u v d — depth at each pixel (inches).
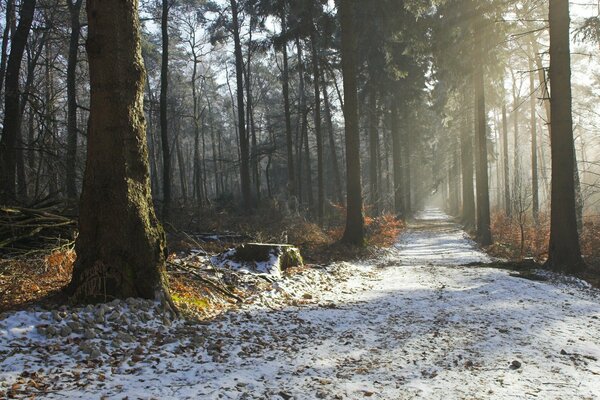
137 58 283.1
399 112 1423.5
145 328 247.8
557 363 206.5
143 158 287.0
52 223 391.9
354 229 679.7
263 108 2181.3
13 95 515.2
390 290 412.2
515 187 900.0
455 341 244.7
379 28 836.6
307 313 319.6
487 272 484.4
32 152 631.8
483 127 871.7
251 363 212.1
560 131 490.9
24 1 529.3
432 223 1566.2
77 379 182.2
